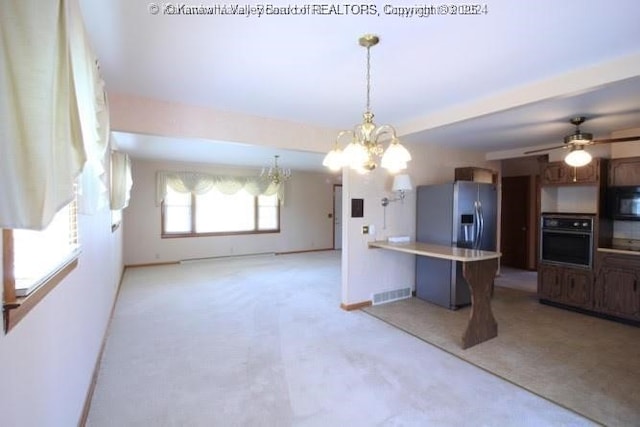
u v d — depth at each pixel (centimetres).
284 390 237
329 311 413
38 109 80
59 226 162
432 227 456
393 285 458
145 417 206
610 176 407
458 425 201
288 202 880
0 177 76
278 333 342
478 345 313
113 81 255
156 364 273
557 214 430
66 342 170
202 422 202
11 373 103
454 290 418
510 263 714
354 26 178
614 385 243
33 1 81
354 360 283
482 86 264
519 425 201
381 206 446
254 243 833
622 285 371
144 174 697
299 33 185
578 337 331
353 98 294
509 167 718
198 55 212
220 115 328
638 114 334
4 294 98
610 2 155
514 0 154
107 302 353
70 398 177
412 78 248
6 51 77
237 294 486
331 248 950
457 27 178
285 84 261
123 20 171
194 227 758
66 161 96
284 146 366
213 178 761
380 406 219
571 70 233
